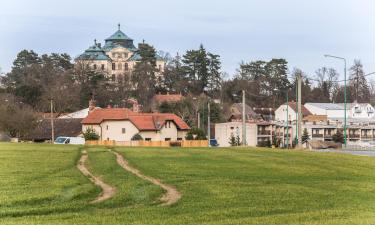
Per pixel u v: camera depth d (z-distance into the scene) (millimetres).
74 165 59719
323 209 33688
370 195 39812
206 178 48406
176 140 150500
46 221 29406
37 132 159875
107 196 39000
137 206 34812
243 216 31328
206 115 194750
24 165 57531
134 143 134000
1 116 151625
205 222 29156
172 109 198125
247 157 68938
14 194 38000
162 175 50094
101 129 154625
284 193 40031
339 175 52438
